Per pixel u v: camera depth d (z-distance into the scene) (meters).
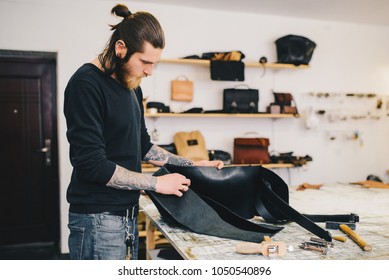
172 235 1.45
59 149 3.86
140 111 1.55
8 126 4.09
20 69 4.06
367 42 5.04
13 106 4.09
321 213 1.94
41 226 4.23
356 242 1.38
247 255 1.23
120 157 1.41
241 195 1.75
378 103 5.11
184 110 4.24
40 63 4.12
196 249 1.29
